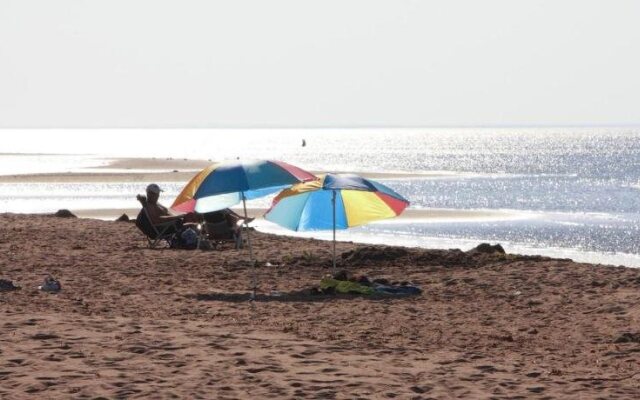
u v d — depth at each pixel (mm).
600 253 96188
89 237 69875
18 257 56906
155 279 49062
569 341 33688
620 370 28453
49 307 39094
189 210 55500
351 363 28375
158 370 26734
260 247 65500
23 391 24078
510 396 24500
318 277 51344
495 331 35500
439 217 129000
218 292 45188
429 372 27328
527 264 54438
